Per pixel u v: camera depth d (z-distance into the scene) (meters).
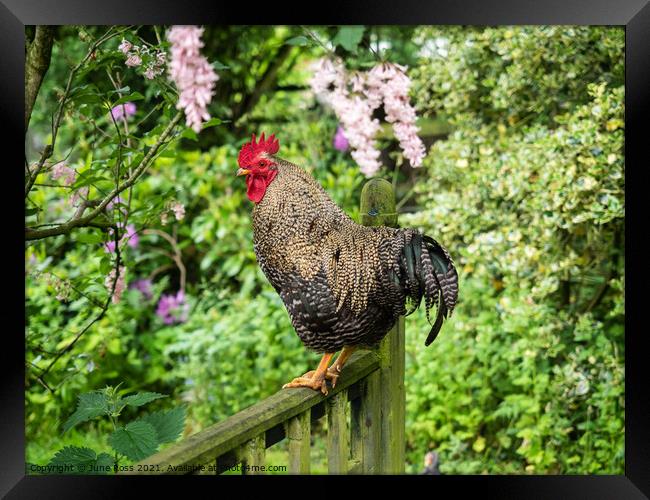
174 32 2.22
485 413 5.36
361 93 3.91
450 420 5.38
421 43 5.78
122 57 2.92
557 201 4.86
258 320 5.76
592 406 5.21
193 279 7.04
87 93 2.89
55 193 5.71
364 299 2.87
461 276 5.51
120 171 3.11
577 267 5.25
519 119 5.62
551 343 5.16
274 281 2.98
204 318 6.07
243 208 6.76
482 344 5.28
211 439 2.20
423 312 5.51
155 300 6.41
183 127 3.08
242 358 5.70
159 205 3.33
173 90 2.95
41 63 2.70
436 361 5.35
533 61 5.23
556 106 5.49
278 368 5.71
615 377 4.97
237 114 7.20
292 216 2.91
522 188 5.05
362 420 3.30
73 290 3.50
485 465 5.23
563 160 4.91
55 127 2.81
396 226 3.39
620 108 4.74
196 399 5.69
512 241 5.07
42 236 2.89
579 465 5.02
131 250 6.58
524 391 5.30
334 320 2.87
